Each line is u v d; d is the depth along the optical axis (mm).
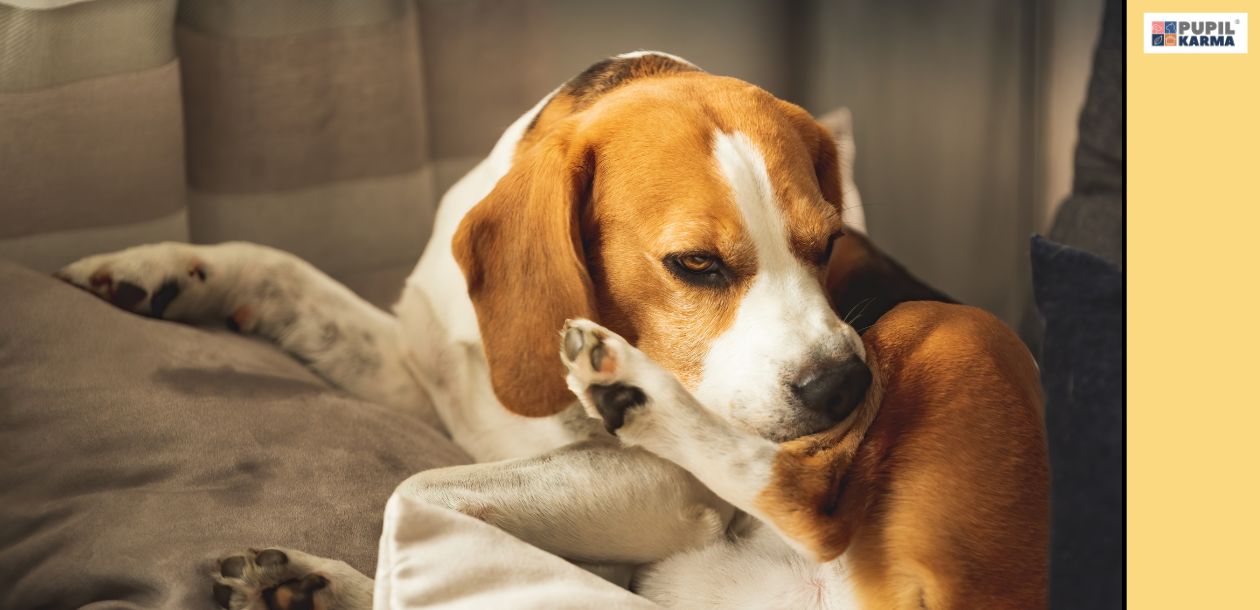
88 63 1991
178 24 2252
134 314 1660
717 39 3342
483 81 2650
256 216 2355
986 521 1250
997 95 3297
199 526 1334
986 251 3379
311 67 2340
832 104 3414
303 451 1466
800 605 1323
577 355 1214
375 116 2418
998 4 3250
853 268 1780
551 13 3100
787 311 1362
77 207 2020
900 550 1251
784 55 3424
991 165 3340
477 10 2611
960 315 1421
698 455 1234
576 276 1411
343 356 1813
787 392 1312
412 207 2492
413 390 1809
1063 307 1128
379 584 1110
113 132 2029
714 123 1431
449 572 1098
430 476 1312
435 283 1746
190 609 1235
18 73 1930
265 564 1231
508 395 1444
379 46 2395
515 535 1304
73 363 1514
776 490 1222
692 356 1401
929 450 1279
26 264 1984
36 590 1314
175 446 1439
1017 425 1297
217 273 1775
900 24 3330
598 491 1321
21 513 1387
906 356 1365
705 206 1375
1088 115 1770
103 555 1312
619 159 1428
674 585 1376
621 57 1691
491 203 1475
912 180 3400
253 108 2312
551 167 1438
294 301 1826
